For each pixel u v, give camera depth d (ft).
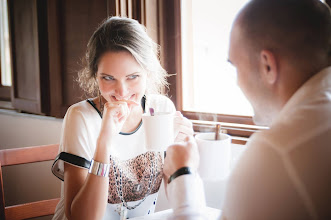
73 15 6.65
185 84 6.22
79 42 6.63
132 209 4.31
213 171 2.94
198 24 6.00
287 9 2.18
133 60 3.67
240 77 2.48
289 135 2.04
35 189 7.88
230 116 5.56
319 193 1.96
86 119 4.02
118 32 3.69
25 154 5.10
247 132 5.17
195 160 2.81
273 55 2.23
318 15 2.19
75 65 6.77
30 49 7.36
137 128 4.22
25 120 7.88
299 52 2.19
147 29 5.83
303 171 1.96
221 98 5.87
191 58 6.20
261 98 2.44
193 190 2.63
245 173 2.12
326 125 2.02
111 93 3.78
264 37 2.23
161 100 4.79
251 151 2.15
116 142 4.12
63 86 7.06
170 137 3.40
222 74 5.79
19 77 7.86
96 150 3.52
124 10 5.85
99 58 3.72
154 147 3.37
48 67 7.19
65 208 3.65
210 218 3.41
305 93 2.19
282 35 2.18
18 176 8.14
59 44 6.95
